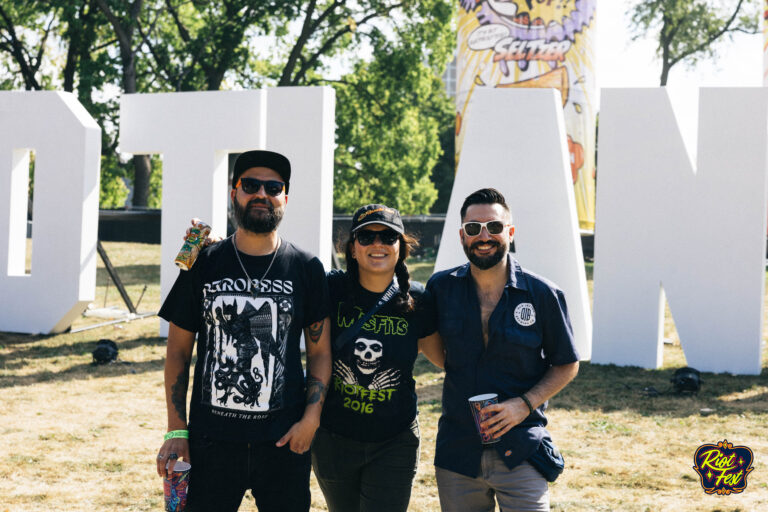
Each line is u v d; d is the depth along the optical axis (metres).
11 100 11.33
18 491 5.11
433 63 27.48
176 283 2.92
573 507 4.77
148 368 9.34
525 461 2.93
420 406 7.41
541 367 3.06
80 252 11.16
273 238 2.93
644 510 4.72
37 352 10.17
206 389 2.82
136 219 15.74
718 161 9.03
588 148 22.19
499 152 9.84
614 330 9.59
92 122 11.31
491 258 2.94
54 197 11.20
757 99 8.85
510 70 21.36
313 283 2.96
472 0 21.75
